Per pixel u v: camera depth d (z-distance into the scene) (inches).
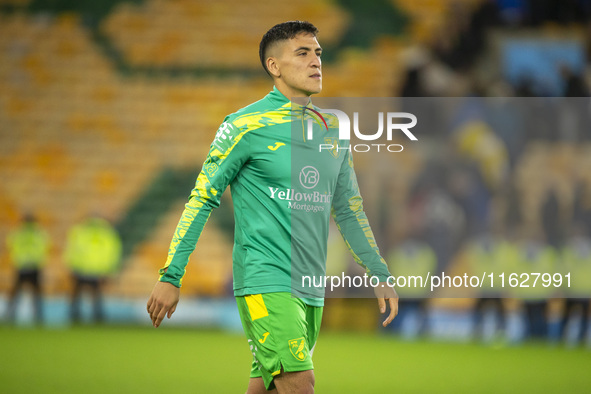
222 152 413.7
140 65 1959.9
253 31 1980.8
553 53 1872.5
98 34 1982.0
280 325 408.5
